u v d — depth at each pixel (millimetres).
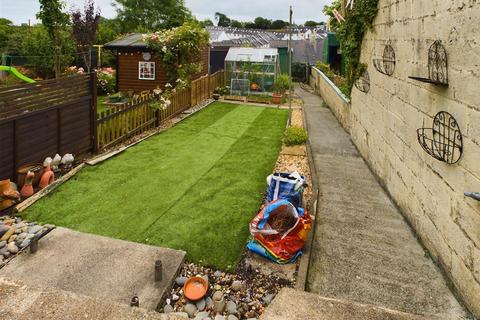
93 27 20297
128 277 4312
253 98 18422
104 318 3162
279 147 10203
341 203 6828
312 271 4688
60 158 7426
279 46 31656
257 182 7547
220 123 13047
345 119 12859
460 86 4152
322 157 9672
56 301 3316
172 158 8914
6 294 3369
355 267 4789
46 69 19484
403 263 4898
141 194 6770
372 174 8477
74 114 8039
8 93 6219
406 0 6211
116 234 5367
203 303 4031
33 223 5547
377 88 8250
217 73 19219
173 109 13711
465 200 4012
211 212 6148
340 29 12258
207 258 4840
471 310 3865
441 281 4508
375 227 5914
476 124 3789
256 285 4352
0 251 4762
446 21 4547
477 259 3738
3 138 6148
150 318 3195
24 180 6438
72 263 4547
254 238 4945
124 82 17938
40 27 22703
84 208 6137
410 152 5930
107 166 8148
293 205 5352
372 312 3439
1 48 24406
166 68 16281
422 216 5352
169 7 42750
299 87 26672
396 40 6785
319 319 3348
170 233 5438
